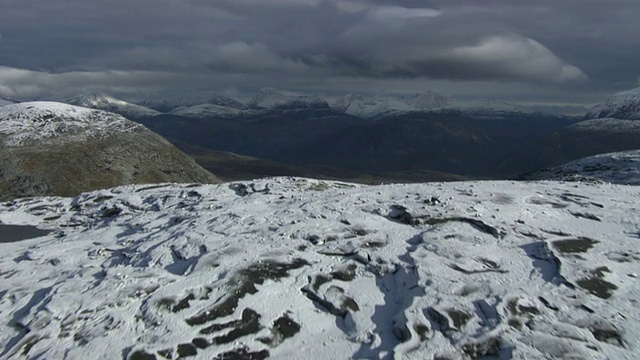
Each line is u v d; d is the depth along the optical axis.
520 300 10.88
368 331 10.41
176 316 10.84
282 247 14.30
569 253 13.20
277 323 10.74
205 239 15.26
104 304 11.49
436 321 10.38
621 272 12.21
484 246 13.96
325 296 11.74
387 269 12.94
